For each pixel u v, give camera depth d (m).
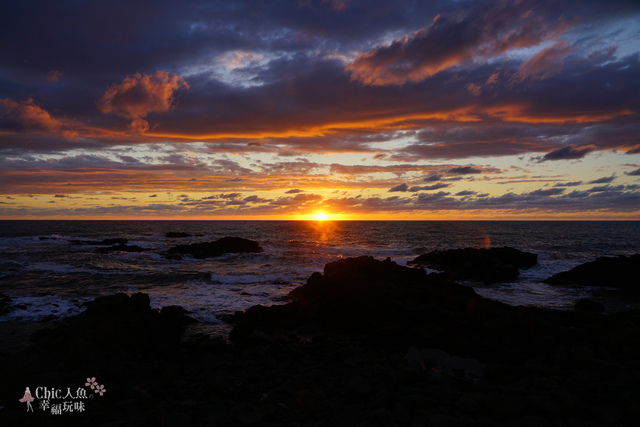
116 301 12.55
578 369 8.78
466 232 89.19
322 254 43.72
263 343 11.86
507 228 112.19
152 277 25.91
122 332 11.11
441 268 32.06
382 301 14.07
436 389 7.55
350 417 6.60
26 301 17.61
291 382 8.67
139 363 9.60
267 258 39.53
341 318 14.15
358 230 101.00
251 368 9.53
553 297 21.11
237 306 17.73
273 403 7.47
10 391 7.13
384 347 11.75
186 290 21.86
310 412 6.98
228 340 12.85
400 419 6.46
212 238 72.06
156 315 13.63
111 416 6.43
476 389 7.77
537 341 10.70
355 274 17.72
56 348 9.62
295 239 68.50
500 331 11.79
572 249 49.56
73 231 96.00
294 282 24.67
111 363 8.88
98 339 10.32
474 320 12.70
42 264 33.44
